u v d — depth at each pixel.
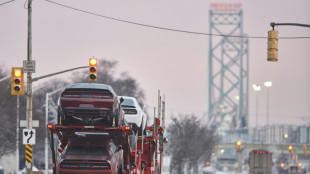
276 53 74.81
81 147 61.88
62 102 60.16
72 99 60.00
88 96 60.28
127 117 75.12
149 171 77.44
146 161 77.56
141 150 72.38
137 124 75.44
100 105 60.09
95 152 61.50
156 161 80.62
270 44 74.94
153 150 78.00
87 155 61.19
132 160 69.38
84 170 60.62
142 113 77.62
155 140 78.69
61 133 62.47
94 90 60.53
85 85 61.47
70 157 60.88
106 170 60.72
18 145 166.00
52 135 61.72
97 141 62.16
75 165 60.69
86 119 60.47
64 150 62.00
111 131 60.44
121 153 65.50
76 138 62.44
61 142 65.12
